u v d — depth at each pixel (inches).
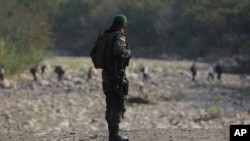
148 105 4808.1
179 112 4269.2
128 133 1562.5
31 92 6003.9
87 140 1455.5
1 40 7721.5
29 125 3580.2
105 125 3521.2
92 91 6077.8
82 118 3966.5
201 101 5172.2
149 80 7421.3
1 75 6697.8
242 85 6830.7
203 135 1471.5
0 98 5423.2
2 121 3794.3
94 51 1167.0
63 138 1526.8
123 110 1192.8
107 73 1159.6
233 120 3577.8
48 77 7554.1
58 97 5502.0
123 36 1141.7
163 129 1663.4
